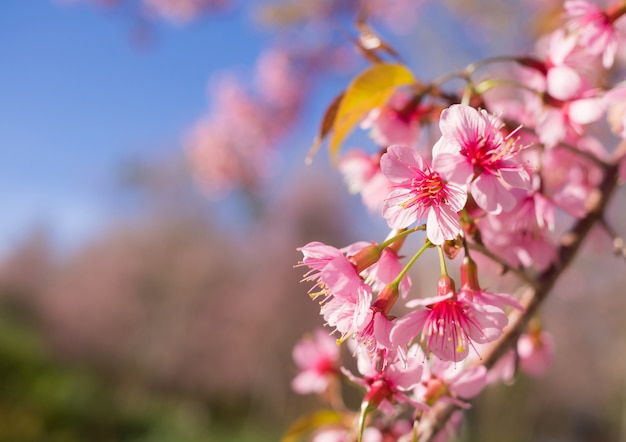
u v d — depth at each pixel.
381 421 1.57
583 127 1.56
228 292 20.88
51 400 12.86
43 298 23.25
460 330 1.10
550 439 13.40
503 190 1.08
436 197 1.10
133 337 21.00
